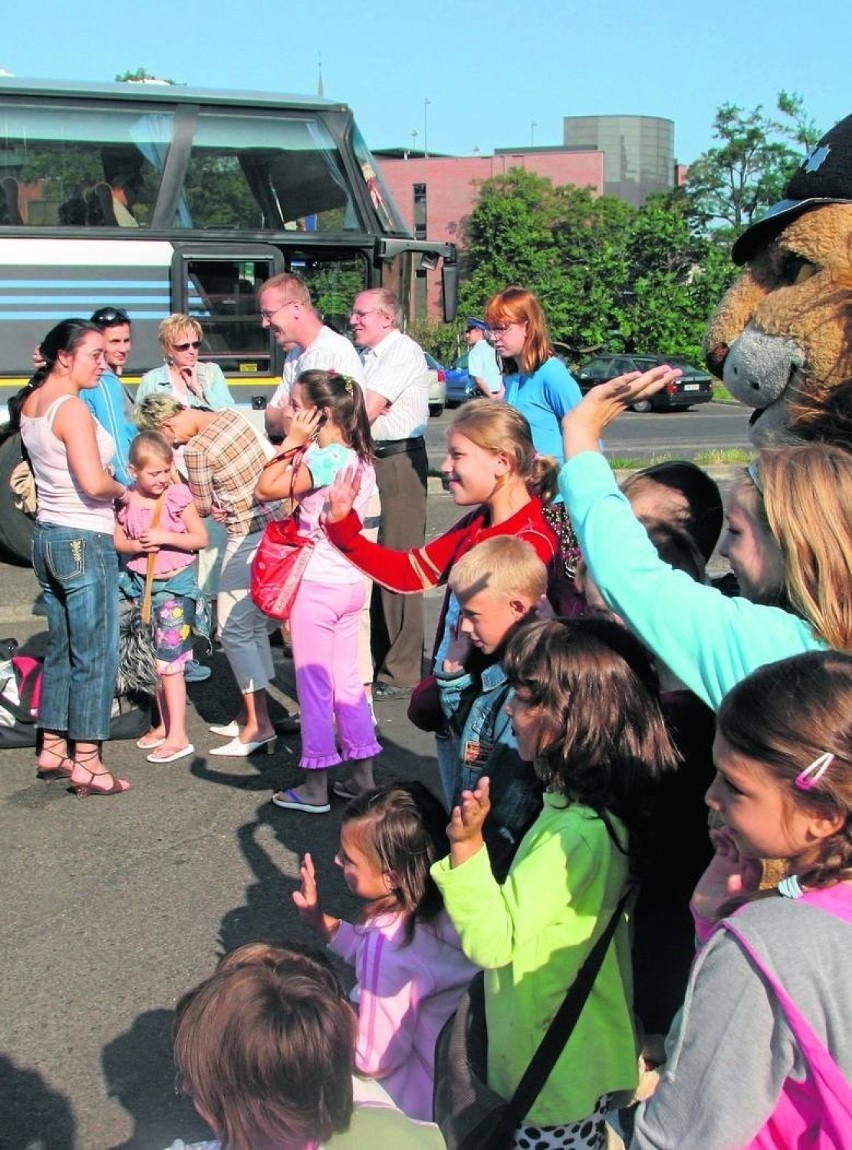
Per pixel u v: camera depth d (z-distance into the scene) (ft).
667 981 7.34
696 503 8.48
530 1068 6.89
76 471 15.44
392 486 20.98
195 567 18.30
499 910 6.84
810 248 8.61
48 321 33.35
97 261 33.65
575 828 6.90
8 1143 9.85
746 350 8.86
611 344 139.13
